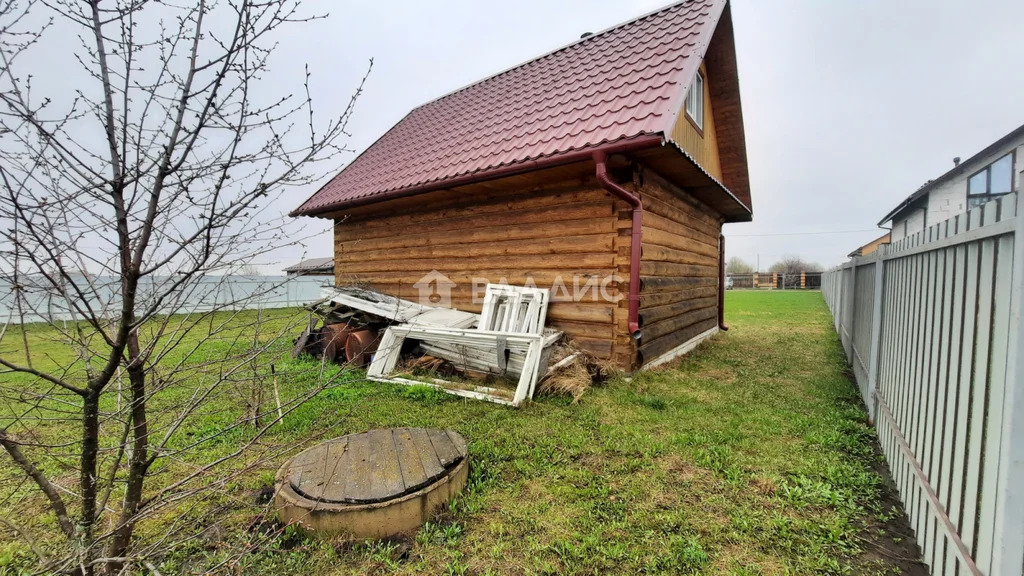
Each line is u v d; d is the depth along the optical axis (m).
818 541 2.05
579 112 5.27
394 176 7.14
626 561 1.92
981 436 1.46
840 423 3.59
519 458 2.98
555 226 5.57
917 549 2.02
